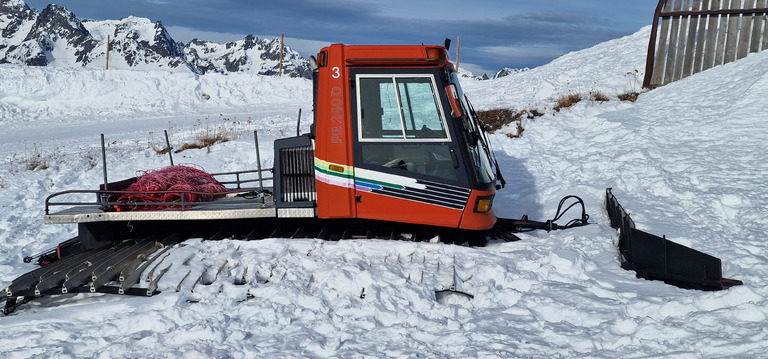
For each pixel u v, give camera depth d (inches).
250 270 264.7
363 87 294.2
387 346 199.0
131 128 1016.9
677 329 192.5
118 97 1338.6
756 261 272.1
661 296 227.5
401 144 294.0
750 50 664.4
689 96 610.5
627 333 198.2
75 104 1315.2
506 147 596.7
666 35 704.4
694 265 245.3
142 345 206.1
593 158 520.1
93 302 258.1
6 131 1043.9
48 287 252.7
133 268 266.5
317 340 204.4
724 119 526.6
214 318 220.5
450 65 304.2
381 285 245.0
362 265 265.6
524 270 268.5
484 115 713.0
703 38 685.3
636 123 586.6
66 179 602.2
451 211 296.5
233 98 1369.3
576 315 214.5
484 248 308.8
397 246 286.7
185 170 338.6
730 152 467.2
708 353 176.4
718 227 339.0
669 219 356.8
